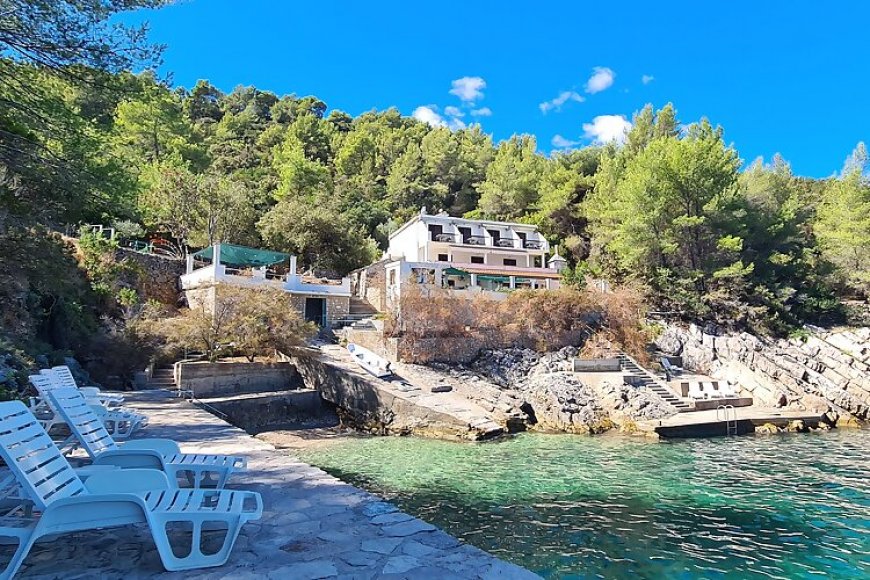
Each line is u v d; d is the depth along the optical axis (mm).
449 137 70375
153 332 20203
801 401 24406
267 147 64562
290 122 81875
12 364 13188
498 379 24266
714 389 25625
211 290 26516
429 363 24781
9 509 5094
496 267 39062
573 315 28562
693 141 41656
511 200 55125
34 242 12227
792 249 39344
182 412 13555
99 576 3996
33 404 9531
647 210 37312
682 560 8148
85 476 4797
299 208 40531
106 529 5102
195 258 31953
